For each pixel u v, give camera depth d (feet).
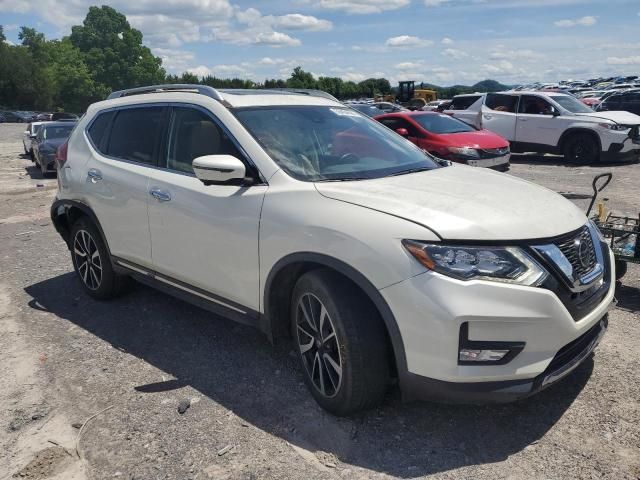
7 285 18.84
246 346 13.58
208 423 10.46
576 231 9.84
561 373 9.20
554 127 46.42
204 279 12.48
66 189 16.61
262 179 11.34
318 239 9.89
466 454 9.30
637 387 11.00
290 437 9.93
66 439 10.18
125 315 15.75
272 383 11.80
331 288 9.80
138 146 14.56
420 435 9.84
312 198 10.44
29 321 15.62
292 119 12.91
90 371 12.64
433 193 10.30
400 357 9.16
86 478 9.13
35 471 9.32
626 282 16.66
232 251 11.57
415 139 37.09
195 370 12.50
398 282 8.93
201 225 12.13
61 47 323.16
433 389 8.97
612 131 43.47
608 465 8.89
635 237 15.24
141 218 13.84
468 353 8.70
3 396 11.71
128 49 342.23
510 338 8.67
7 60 295.89
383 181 11.12
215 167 10.88
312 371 10.79
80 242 16.89
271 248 10.73
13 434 10.41
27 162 64.13
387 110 78.43
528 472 8.82
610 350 12.53
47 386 12.05
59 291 18.03
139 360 13.08
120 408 11.10
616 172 40.32
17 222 29.63
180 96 13.75
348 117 14.20
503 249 8.84
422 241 8.87
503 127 49.49
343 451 9.50
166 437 10.09
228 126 12.19
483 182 11.45
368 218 9.51
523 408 10.52
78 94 322.96
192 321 15.17
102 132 16.02
